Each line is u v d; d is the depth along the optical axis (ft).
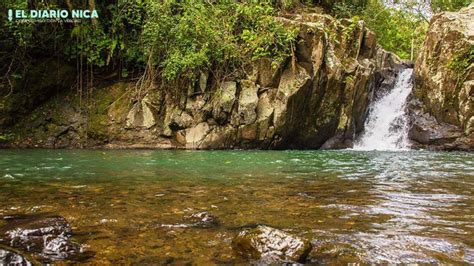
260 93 45.44
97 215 13.21
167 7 45.75
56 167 26.53
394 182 21.07
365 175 23.89
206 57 44.09
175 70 43.73
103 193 17.19
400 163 31.35
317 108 47.03
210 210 14.12
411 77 56.44
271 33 45.50
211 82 45.80
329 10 65.00
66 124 46.34
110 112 46.37
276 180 21.48
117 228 11.76
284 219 13.00
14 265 7.86
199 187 18.93
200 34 45.29
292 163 30.63
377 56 57.36
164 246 10.19
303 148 47.96
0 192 17.28
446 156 38.32
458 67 48.11
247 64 46.03
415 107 52.49
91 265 8.86
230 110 44.32
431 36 53.52
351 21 52.34
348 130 49.70
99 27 46.91
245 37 46.01
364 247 10.19
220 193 17.39
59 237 10.61
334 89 47.26
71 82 48.88
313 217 13.28
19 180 20.81
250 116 44.19
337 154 39.81
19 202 15.15
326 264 9.04
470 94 46.24
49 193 17.10
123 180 21.03
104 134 45.37
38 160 30.89
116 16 46.83
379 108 56.29
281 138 45.37
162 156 35.22
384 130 54.54
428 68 51.98
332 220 12.90
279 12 55.01
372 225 12.32
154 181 20.76
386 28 82.58
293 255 9.25
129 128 45.44
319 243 10.48
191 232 11.42
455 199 16.46
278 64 44.83
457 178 22.77
